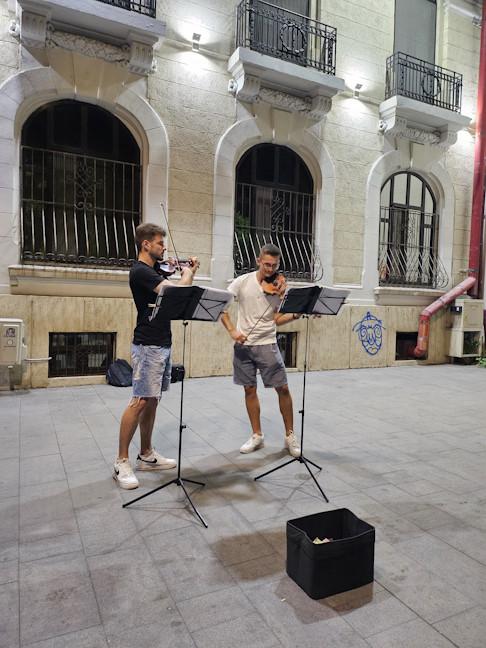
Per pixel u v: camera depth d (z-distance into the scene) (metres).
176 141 7.54
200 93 7.70
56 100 6.87
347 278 9.27
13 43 6.38
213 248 7.87
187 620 2.05
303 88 8.34
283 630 2.00
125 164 7.34
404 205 10.20
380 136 9.48
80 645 1.89
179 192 7.59
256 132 8.15
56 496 3.22
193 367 7.68
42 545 2.62
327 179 8.91
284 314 3.86
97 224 7.23
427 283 10.47
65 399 6.00
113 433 4.62
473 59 10.61
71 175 7.07
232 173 7.98
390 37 9.53
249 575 2.39
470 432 5.04
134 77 7.16
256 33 8.31
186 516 2.98
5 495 3.23
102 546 2.62
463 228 10.74
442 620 2.09
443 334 10.40
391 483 3.60
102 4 6.43
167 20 7.44
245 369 4.15
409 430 5.07
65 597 2.18
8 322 6.10
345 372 8.83
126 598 2.19
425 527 2.93
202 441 4.49
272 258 3.94
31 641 1.91
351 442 4.60
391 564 2.51
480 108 10.47
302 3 8.82
